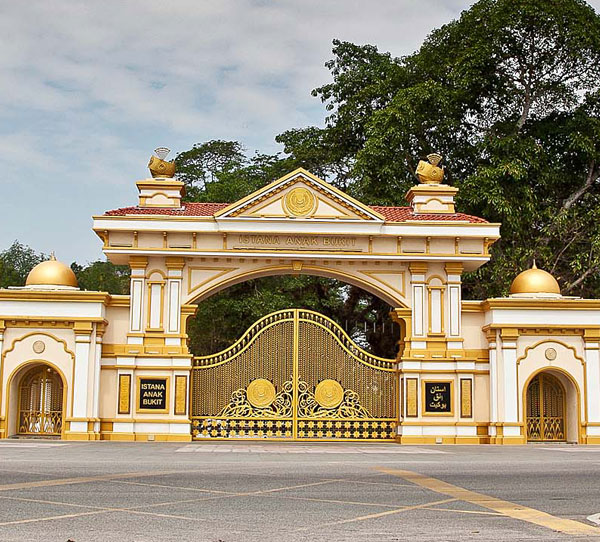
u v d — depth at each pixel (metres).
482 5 39.38
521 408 26.69
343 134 43.44
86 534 8.98
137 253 26.48
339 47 45.47
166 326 26.81
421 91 37.28
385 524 9.72
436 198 28.88
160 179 28.64
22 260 73.56
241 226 26.75
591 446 25.58
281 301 40.44
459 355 27.22
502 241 38.16
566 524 9.73
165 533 9.09
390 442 27.19
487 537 8.93
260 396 27.20
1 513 10.29
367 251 27.16
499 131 39.00
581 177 40.22
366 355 27.69
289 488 13.05
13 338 26.06
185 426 26.33
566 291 37.81
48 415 26.73
